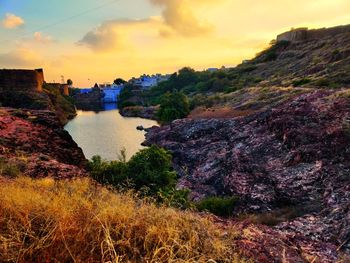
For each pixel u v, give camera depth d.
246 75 93.44
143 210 5.36
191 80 132.75
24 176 10.46
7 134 18.59
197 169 25.78
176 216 5.36
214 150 28.81
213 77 105.69
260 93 50.53
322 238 10.28
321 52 75.00
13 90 63.62
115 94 178.38
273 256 5.34
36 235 3.94
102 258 3.54
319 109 25.20
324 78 44.25
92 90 178.25
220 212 15.45
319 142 20.36
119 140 46.25
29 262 3.51
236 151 25.64
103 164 16.41
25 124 22.69
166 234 4.44
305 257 5.98
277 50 109.31
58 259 3.57
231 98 59.28
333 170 16.48
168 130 42.50
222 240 5.07
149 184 12.99
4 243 3.51
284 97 39.69
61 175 12.09
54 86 112.44
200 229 5.12
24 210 4.39
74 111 99.19
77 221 4.29
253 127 29.97
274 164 20.94
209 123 37.59
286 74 69.75
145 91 146.50
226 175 21.81
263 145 24.83
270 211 15.12
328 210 12.63
